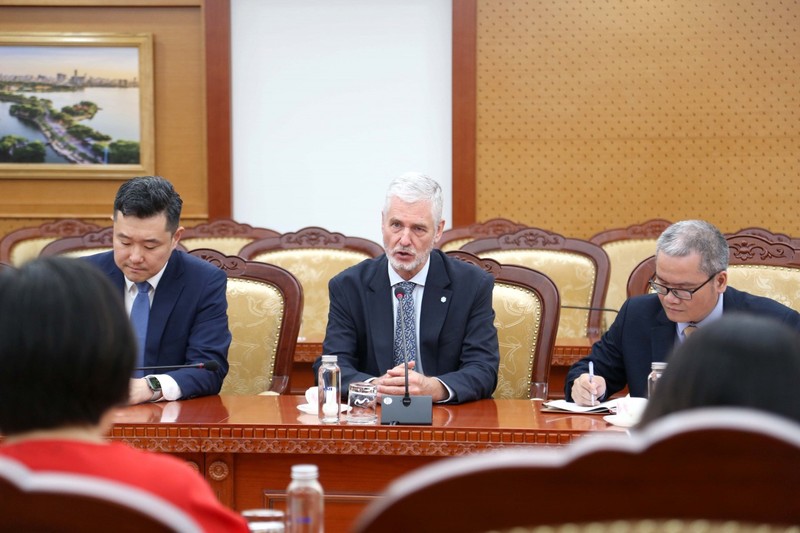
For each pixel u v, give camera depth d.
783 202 7.00
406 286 3.08
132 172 7.14
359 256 4.64
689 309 2.78
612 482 0.79
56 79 7.10
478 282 3.09
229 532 1.13
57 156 7.15
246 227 5.29
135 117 7.12
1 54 7.07
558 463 0.79
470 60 6.99
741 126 6.99
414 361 3.05
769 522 0.80
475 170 7.06
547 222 7.08
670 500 0.80
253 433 2.32
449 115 7.10
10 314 1.07
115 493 0.78
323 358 2.43
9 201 7.20
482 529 0.80
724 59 6.97
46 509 0.77
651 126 7.03
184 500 1.09
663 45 6.99
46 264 1.11
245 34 7.08
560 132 7.04
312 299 4.60
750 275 3.78
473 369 2.88
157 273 3.08
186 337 3.07
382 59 7.08
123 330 1.13
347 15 7.06
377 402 2.68
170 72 7.13
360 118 7.11
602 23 6.99
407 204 3.00
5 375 1.07
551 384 4.12
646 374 2.96
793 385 1.04
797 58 6.94
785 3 6.92
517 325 3.29
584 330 4.46
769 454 0.78
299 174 7.15
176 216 3.04
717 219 7.04
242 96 7.12
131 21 7.10
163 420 2.40
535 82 7.02
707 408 1.05
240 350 3.42
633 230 5.34
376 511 0.79
